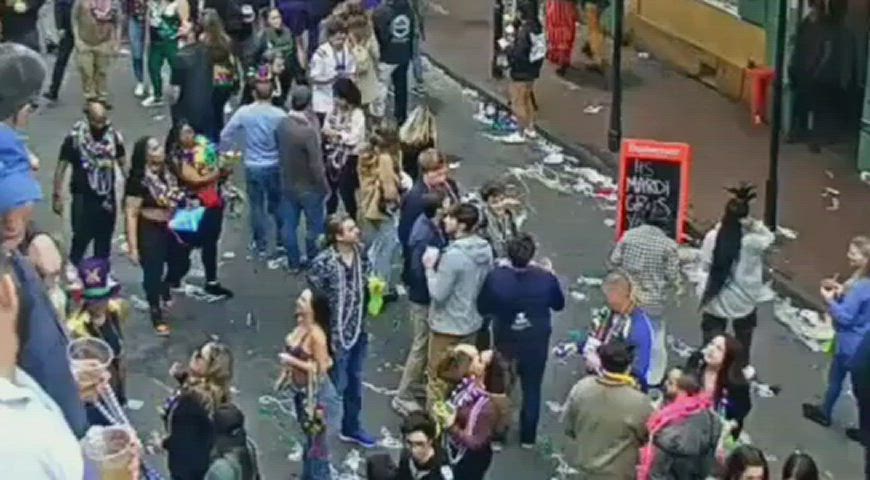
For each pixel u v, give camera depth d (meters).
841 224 33.03
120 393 19.66
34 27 38.91
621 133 37.84
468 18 50.22
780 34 31.06
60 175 27.48
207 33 33.97
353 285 22.67
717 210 33.44
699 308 25.83
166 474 22.00
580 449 18.89
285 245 29.81
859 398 21.67
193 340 27.14
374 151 27.78
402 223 25.67
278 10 37.12
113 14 38.50
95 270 19.16
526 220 33.19
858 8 37.97
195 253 30.58
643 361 22.16
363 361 23.77
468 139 38.53
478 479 19.70
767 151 37.59
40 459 4.72
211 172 27.69
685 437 18.12
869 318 23.06
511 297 22.47
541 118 40.12
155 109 39.56
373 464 18.31
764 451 23.53
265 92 29.47
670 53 44.25
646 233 23.25
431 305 22.91
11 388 4.81
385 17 37.88
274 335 27.42
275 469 22.75
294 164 28.95
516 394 23.86
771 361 26.66
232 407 17.28
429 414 19.77
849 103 38.22
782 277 30.06
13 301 4.93
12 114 7.59
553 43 43.38
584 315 28.36
